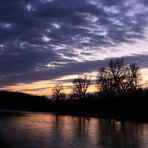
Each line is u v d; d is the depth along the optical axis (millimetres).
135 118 102875
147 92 129500
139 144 40469
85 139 45000
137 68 134375
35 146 37750
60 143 40469
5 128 62469
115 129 61938
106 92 138500
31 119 98750
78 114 142750
